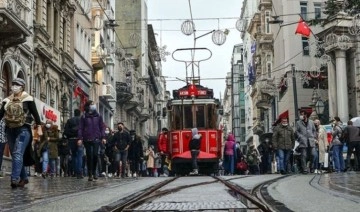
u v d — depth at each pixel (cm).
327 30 4494
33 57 2919
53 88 3353
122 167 2117
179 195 945
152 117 9456
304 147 2141
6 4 2278
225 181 1352
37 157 2086
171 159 2728
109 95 5144
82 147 1972
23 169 1263
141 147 2528
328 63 4659
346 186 1118
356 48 4456
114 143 2114
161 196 925
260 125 7069
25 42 2708
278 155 2120
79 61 4138
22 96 1214
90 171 1619
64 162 2300
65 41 3647
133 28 7412
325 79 5088
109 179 1728
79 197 938
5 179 1762
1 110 1225
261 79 6384
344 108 4428
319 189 1036
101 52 4806
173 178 1608
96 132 1609
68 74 3662
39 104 2906
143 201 823
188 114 2745
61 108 3566
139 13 7444
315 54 5109
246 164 3195
